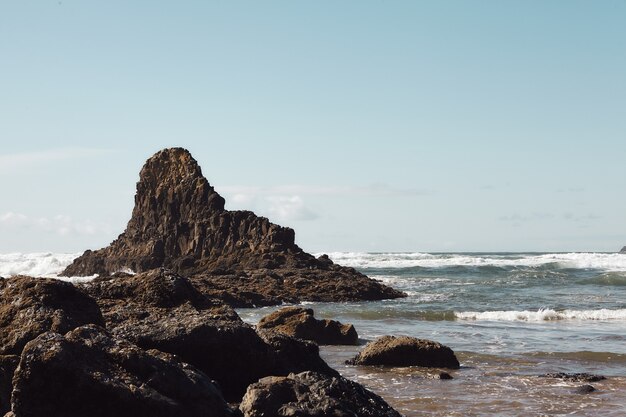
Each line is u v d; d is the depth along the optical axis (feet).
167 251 227.20
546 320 118.83
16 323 45.78
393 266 295.28
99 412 35.91
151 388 36.91
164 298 57.72
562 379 64.64
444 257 349.41
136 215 246.27
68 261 303.07
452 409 53.06
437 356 71.20
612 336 96.68
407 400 56.03
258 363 52.16
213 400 38.42
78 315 48.70
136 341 49.70
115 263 233.55
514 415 51.44
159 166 246.68
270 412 40.37
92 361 37.11
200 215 228.43
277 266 194.80
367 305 143.23
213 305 59.11
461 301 152.35
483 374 67.56
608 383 63.16
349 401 42.68
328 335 87.15
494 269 268.82
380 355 71.56
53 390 35.73
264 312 126.21
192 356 50.47
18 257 339.57
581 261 283.79
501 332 100.78
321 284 162.81
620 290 180.14
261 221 213.87
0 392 40.11
